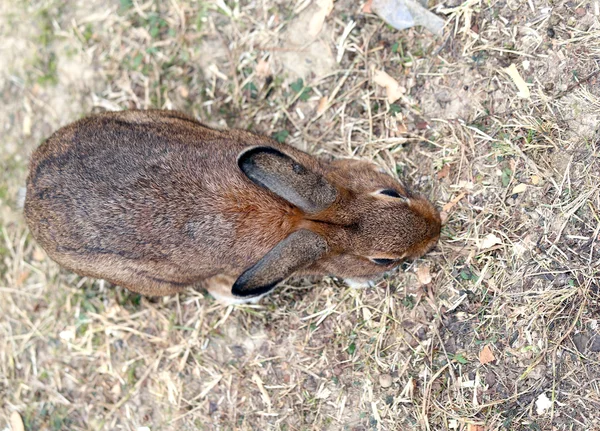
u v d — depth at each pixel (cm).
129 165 51
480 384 52
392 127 57
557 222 50
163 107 64
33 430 64
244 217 52
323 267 54
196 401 60
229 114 63
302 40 60
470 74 54
